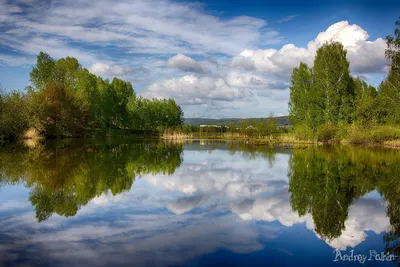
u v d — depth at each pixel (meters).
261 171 16.83
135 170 16.64
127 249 6.16
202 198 10.59
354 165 19.16
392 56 36.97
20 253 5.94
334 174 15.88
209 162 20.80
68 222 7.87
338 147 34.78
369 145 38.44
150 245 6.38
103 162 19.66
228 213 8.82
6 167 16.81
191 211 8.96
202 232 7.21
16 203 9.66
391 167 18.23
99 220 8.05
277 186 12.81
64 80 63.31
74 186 12.23
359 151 29.08
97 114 68.25
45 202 9.81
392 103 38.88
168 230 7.31
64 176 14.36
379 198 10.96
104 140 48.28
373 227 7.89
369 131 40.88
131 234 7.02
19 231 7.19
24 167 16.88
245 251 6.15
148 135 78.62
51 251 6.05
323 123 47.84
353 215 8.88
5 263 5.48
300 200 10.48
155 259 5.70
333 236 7.16
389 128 39.72
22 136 42.16
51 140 43.00
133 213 8.73
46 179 13.58
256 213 8.87
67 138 50.19
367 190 12.20
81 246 6.30
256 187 12.56
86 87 64.12
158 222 7.91
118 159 21.50
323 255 6.07
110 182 13.17
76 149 28.89
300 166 18.80
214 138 65.69
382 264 5.75
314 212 9.09
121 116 77.38
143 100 89.81
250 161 21.44
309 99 48.38
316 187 12.66
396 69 37.50
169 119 95.00
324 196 11.14
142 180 13.77
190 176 15.02
